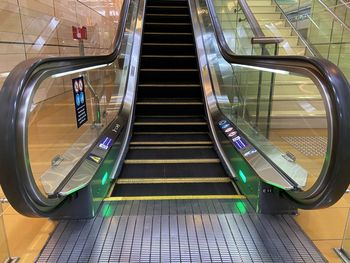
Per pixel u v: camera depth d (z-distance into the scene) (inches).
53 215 77.6
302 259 72.3
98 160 98.7
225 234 80.7
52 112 145.5
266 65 87.7
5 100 53.2
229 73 159.2
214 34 177.3
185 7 262.5
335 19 196.9
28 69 56.8
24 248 76.9
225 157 125.1
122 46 171.0
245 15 184.9
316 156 123.4
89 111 120.6
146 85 176.4
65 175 83.5
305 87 163.3
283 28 250.8
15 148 52.7
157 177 116.7
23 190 55.0
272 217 88.8
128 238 78.6
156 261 70.9
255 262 71.0
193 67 198.8
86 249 74.5
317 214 92.3
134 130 154.0
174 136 149.9
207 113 157.6
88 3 267.1
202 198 100.8
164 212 91.4
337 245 79.4
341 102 57.8
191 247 75.5
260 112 150.2
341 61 194.1
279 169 90.7
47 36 182.2
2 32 135.0
